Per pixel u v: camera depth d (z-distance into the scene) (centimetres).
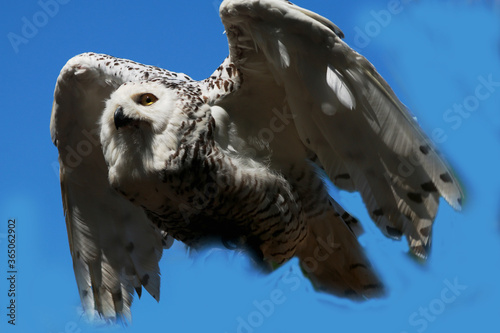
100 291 1318
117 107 1135
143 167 1143
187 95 1146
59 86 1228
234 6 1041
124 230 1326
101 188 1316
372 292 1231
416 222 1096
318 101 1055
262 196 1160
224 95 1155
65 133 1273
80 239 1326
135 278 1314
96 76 1220
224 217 1191
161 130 1131
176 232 1237
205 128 1138
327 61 1039
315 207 1219
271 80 1133
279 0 1039
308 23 1024
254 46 1093
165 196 1166
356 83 1041
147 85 1153
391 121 1052
